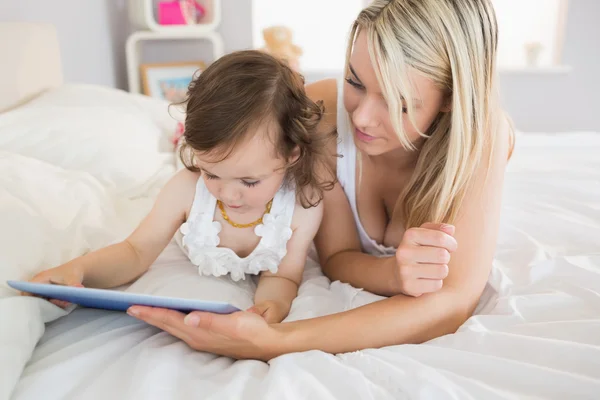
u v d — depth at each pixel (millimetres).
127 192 1271
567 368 661
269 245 928
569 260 918
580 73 2979
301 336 740
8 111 1460
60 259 878
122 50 2732
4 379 606
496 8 3006
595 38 2922
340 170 1024
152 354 695
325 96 1095
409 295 801
